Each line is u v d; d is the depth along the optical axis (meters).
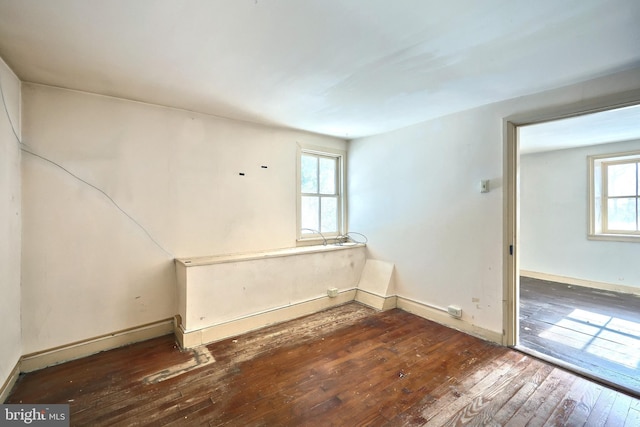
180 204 2.89
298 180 3.75
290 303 3.24
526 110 2.46
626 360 2.32
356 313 3.39
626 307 3.56
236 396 1.89
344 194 4.26
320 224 4.06
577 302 3.76
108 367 2.24
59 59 1.88
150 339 2.72
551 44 1.69
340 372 2.17
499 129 2.62
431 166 3.18
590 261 4.48
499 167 2.61
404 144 3.49
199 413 1.74
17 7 1.36
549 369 2.20
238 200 3.25
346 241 4.27
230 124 3.19
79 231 2.41
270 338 2.74
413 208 3.38
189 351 2.49
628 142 4.10
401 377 2.10
